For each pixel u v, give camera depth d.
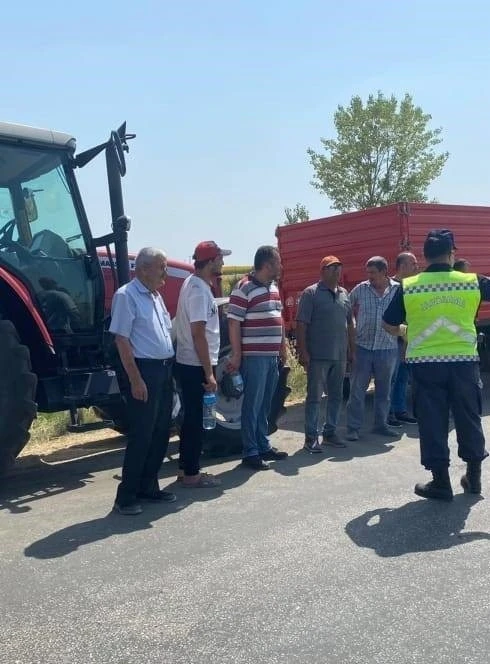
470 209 10.30
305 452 6.89
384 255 9.59
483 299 5.46
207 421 5.72
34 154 6.29
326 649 3.20
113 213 6.32
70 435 8.26
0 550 4.45
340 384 7.08
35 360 6.12
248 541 4.49
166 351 5.24
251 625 3.42
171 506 5.27
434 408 5.21
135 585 3.89
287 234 11.25
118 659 3.16
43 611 3.61
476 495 5.32
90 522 4.95
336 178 35.09
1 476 5.93
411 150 34.75
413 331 5.30
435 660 3.10
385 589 3.77
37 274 6.23
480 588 3.76
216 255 5.73
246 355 6.28
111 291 7.36
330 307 6.86
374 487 5.59
